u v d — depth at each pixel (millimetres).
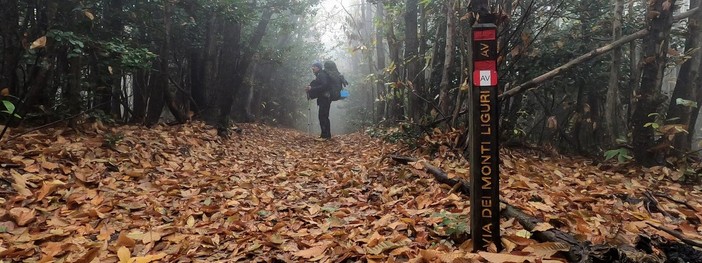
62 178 3807
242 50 10031
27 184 3498
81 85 5371
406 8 7363
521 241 2377
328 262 2439
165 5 6223
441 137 5320
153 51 7195
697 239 2789
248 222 3250
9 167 3691
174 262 2529
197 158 5559
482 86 2209
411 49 7348
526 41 4262
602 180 4332
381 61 11766
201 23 8094
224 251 2746
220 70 7875
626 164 4848
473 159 2262
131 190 3879
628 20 5820
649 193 3727
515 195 3570
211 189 4227
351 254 2484
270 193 4109
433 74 6750
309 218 3311
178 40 7695
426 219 2953
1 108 4719
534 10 5395
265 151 7246
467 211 3062
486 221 2271
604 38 6020
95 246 2648
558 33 6117
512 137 6000
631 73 5203
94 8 5316
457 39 6305
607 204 3434
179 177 4617
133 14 5883
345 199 3875
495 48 2180
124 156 4715
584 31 5914
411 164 4559
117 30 5859
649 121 4766
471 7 2305
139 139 5434
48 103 5180
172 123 7105
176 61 7855
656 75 4703
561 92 6586
